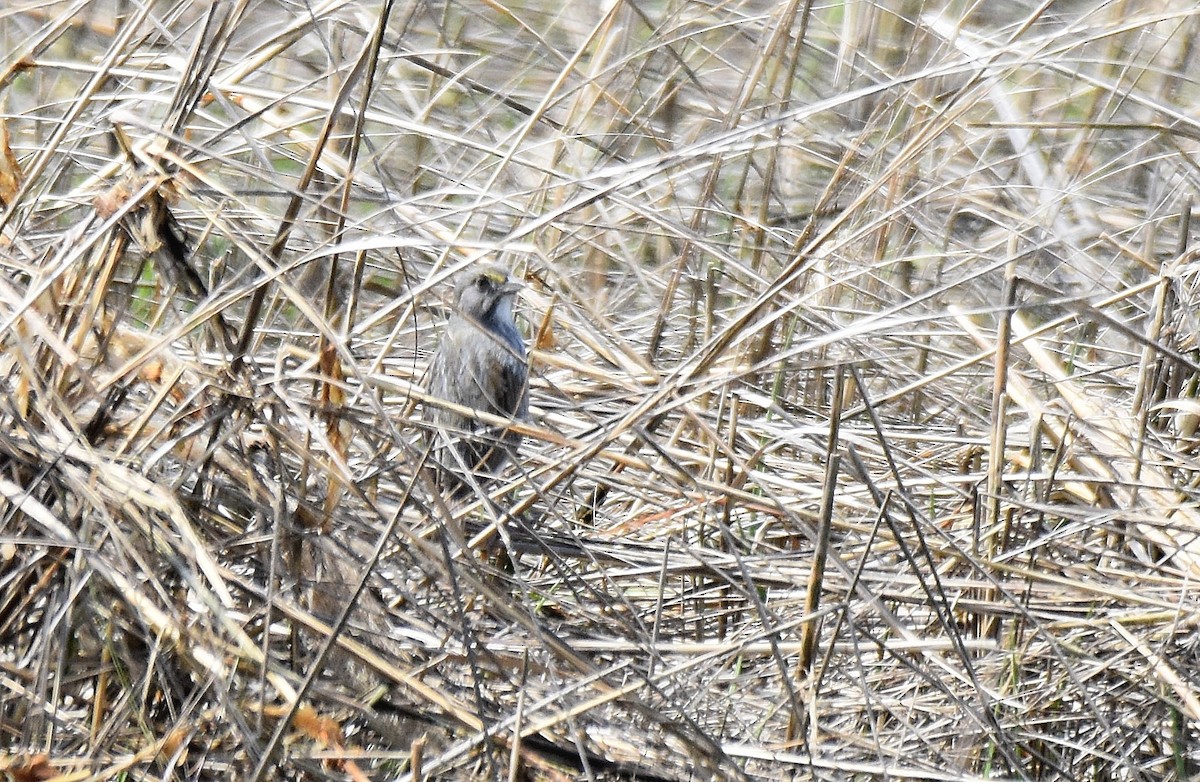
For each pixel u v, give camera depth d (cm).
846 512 882
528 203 1019
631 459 838
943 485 867
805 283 1014
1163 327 917
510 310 941
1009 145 1331
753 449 938
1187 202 1045
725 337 782
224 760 629
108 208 689
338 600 671
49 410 659
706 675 743
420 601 732
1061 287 1138
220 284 719
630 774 634
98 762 612
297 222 702
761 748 670
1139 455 817
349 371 875
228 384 695
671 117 1207
